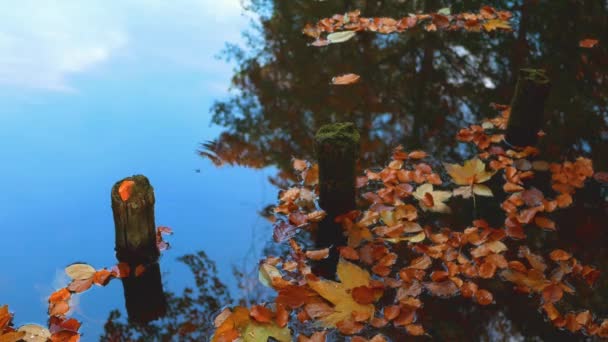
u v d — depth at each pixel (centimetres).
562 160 352
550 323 241
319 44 504
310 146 379
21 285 269
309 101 432
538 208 299
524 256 274
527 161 340
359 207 310
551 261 274
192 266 278
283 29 548
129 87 470
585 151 361
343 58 487
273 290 257
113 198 258
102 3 613
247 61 502
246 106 435
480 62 473
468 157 359
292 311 240
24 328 233
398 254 275
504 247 271
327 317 233
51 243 299
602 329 233
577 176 328
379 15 562
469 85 443
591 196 319
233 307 251
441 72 461
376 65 474
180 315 248
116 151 384
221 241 296
